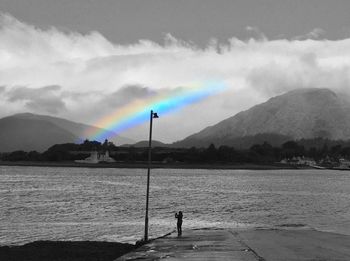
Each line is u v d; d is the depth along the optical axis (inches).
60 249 1432.1
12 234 2316.7
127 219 3120.1
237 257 975.0
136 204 4456.2
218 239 1460.4
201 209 4052.7
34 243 1617.9
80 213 3508.9
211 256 992.9
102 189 7062.0
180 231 1688.0
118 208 3998.5
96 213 3528.5
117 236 2261.3
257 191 7155.5
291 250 1127.6
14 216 3240.7
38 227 2608.3
